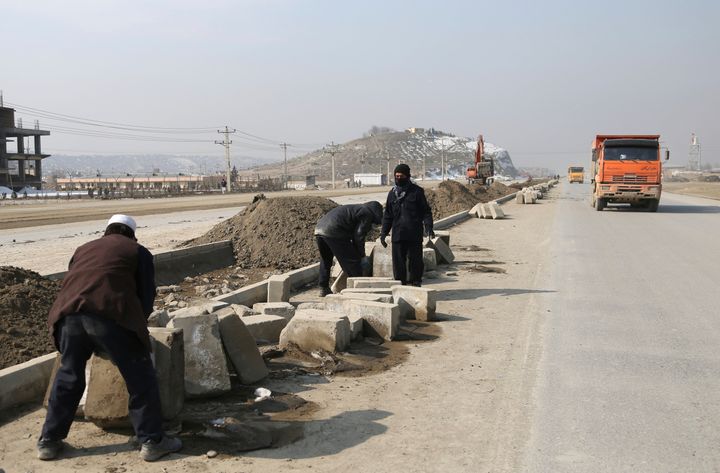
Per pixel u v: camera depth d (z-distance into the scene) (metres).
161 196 67.81
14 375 5.52
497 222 26.42
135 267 4.71
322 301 8.37
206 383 5.63
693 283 11.65
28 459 4.48
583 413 5.34
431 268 13.08
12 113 80.31
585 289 11.09
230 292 10.32
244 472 4.29
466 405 5.54
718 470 4.30
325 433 4.95
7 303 6.95
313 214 15.55
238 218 16.11
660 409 5.44
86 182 130.00
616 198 31.27
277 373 6.41
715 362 6.80
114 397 4.87
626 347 7.40
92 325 4.43
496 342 7.64
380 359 6.97
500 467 4.35
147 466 4.38
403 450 4.63
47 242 18.78
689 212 31.72
